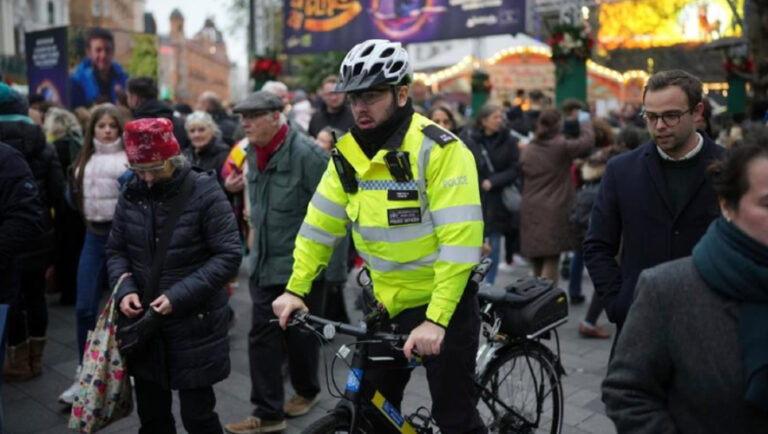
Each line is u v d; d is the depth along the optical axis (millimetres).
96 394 2676
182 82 64750
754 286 1332
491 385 2916
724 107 13344
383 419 2443
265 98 3521
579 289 6074
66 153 5852
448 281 2135
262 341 3586
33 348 4430
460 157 2186
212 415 2877
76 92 10000
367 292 2512
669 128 2348
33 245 4246
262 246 3557
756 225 1334
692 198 2418
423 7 11125
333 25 11984
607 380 1552
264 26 12797
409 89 2262
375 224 2285
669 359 1458
